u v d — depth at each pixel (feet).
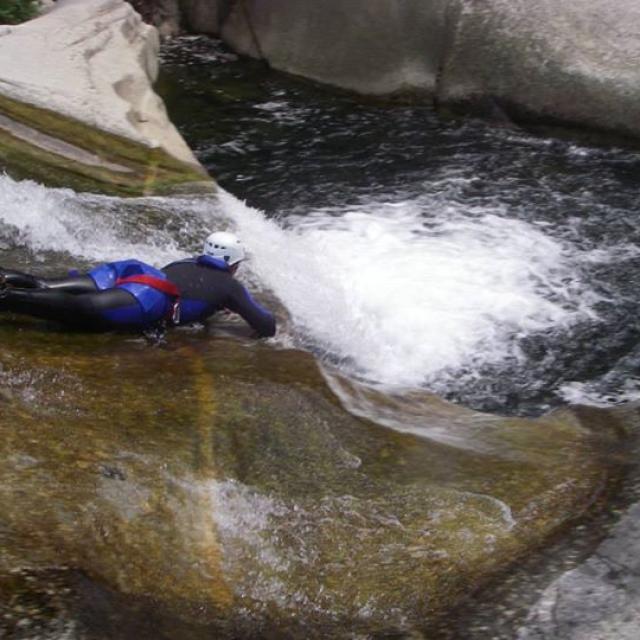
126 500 14.11
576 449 16.71
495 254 26.78
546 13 35.01
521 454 16.44
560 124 34.22
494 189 30.71
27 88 28.78
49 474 14.29
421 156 32.94
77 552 13.06
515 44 34.81
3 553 12.71
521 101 34.71
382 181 31.01
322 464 15.51
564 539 14.21
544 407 21.04
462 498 15.02
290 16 38.86
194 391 16.84
